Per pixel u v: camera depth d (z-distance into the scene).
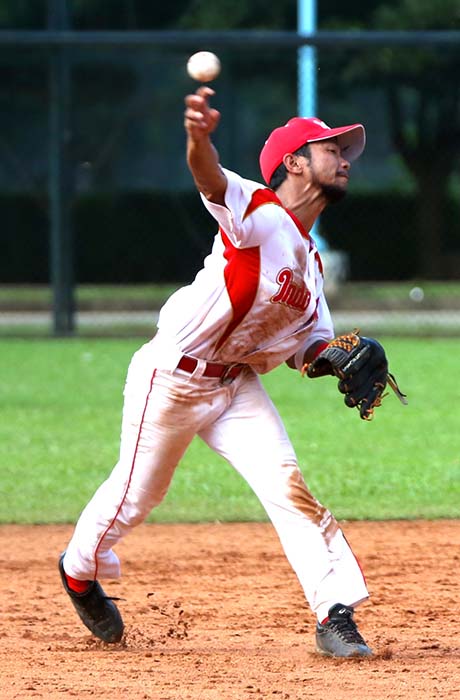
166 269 78.44
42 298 72.75
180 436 14.84
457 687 13.89
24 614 18.34
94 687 14.05
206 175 13.23
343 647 15.14
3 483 28.41
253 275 13.96
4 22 93.19
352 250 80.81
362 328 60.09
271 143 14.63
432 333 58.97
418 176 79.19
